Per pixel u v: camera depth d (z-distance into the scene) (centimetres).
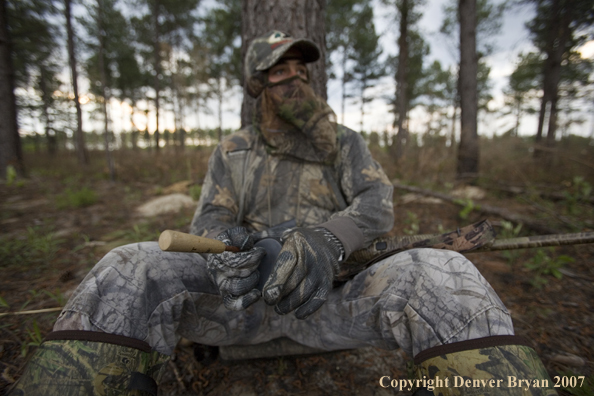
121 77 2100
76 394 77
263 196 137
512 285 226
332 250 102
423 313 90
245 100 268
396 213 399
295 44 135
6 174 812
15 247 283
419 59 1819
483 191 542
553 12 863
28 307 190
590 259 259
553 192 468
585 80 884
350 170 138
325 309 121
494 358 77
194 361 152
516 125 720
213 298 113
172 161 851
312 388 138
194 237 78
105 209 459
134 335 89
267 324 124
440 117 620
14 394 77
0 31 851
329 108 138
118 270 93
